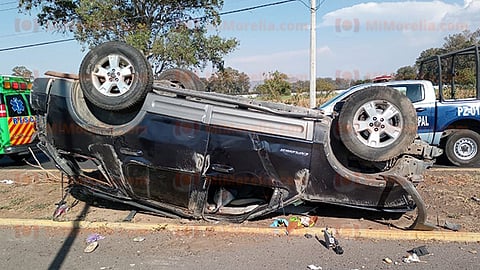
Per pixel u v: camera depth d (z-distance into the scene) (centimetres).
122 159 523
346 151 522
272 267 412
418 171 527
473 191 681
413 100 938
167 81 657
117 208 614
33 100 559
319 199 505
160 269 412
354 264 416
